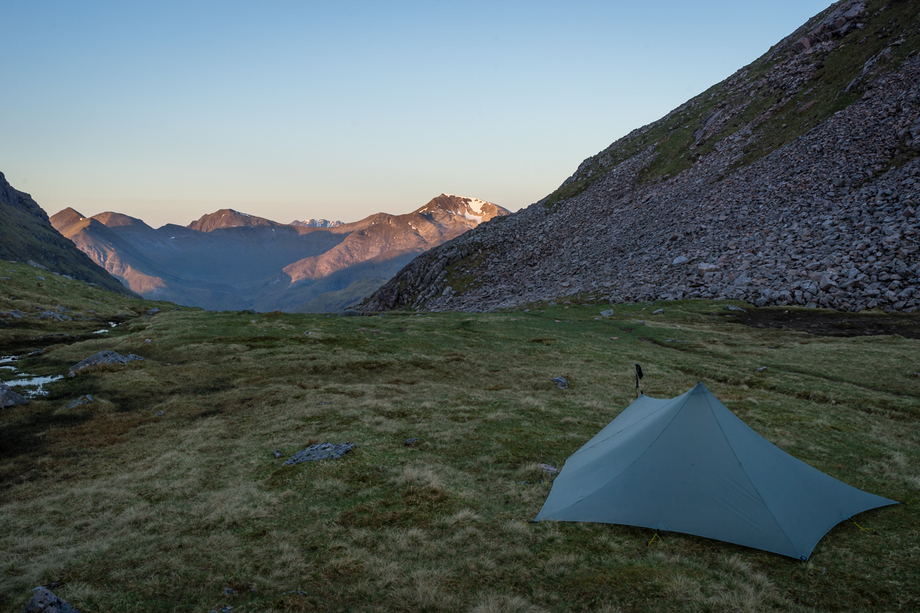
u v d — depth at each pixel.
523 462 19.80
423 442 22.23
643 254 95.31
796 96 118.88
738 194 95.31
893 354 39.66
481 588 11.34
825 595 10.88
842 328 52.09
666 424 15.76
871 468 18.56
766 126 117.00
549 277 113.38
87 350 43.22
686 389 32.81
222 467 20.06
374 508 15.77
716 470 14.13
